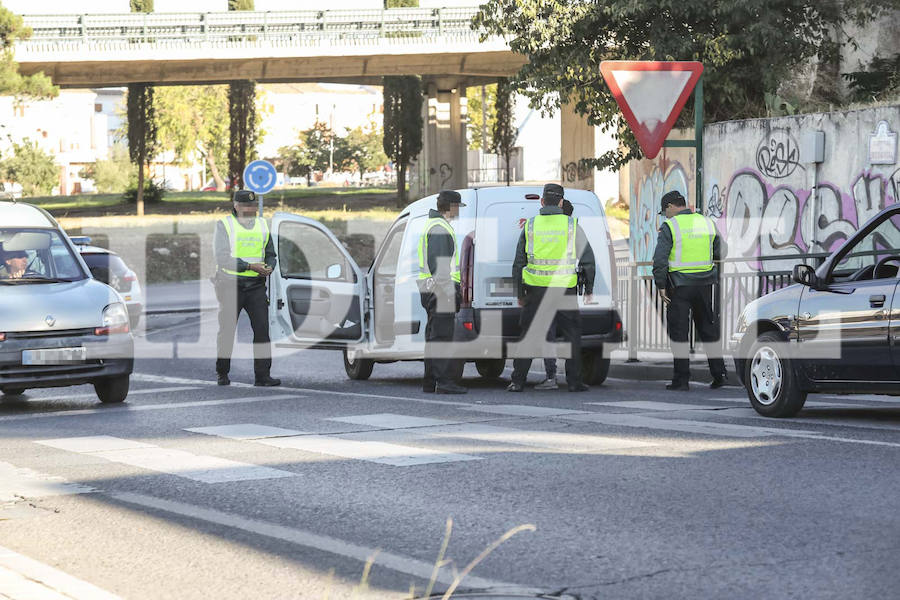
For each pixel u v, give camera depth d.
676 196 20.48
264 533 9.38
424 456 12.75
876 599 7.20
